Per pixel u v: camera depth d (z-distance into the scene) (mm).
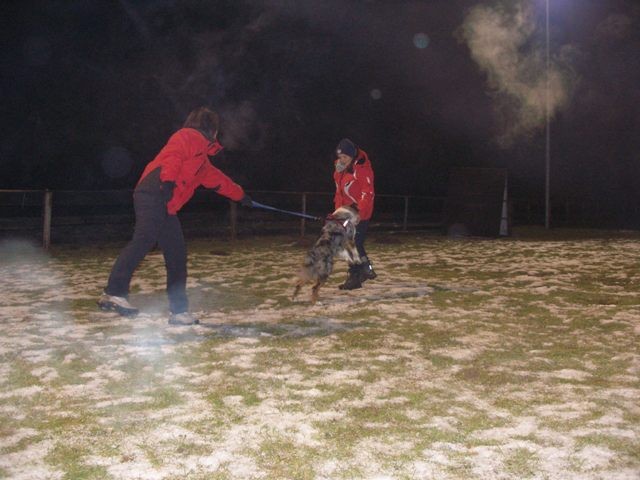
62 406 3637
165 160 5461
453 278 9109
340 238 6625
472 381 4199
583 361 4723
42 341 5152
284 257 11656
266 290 7848
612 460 2939
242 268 10008
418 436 3229
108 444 3090
